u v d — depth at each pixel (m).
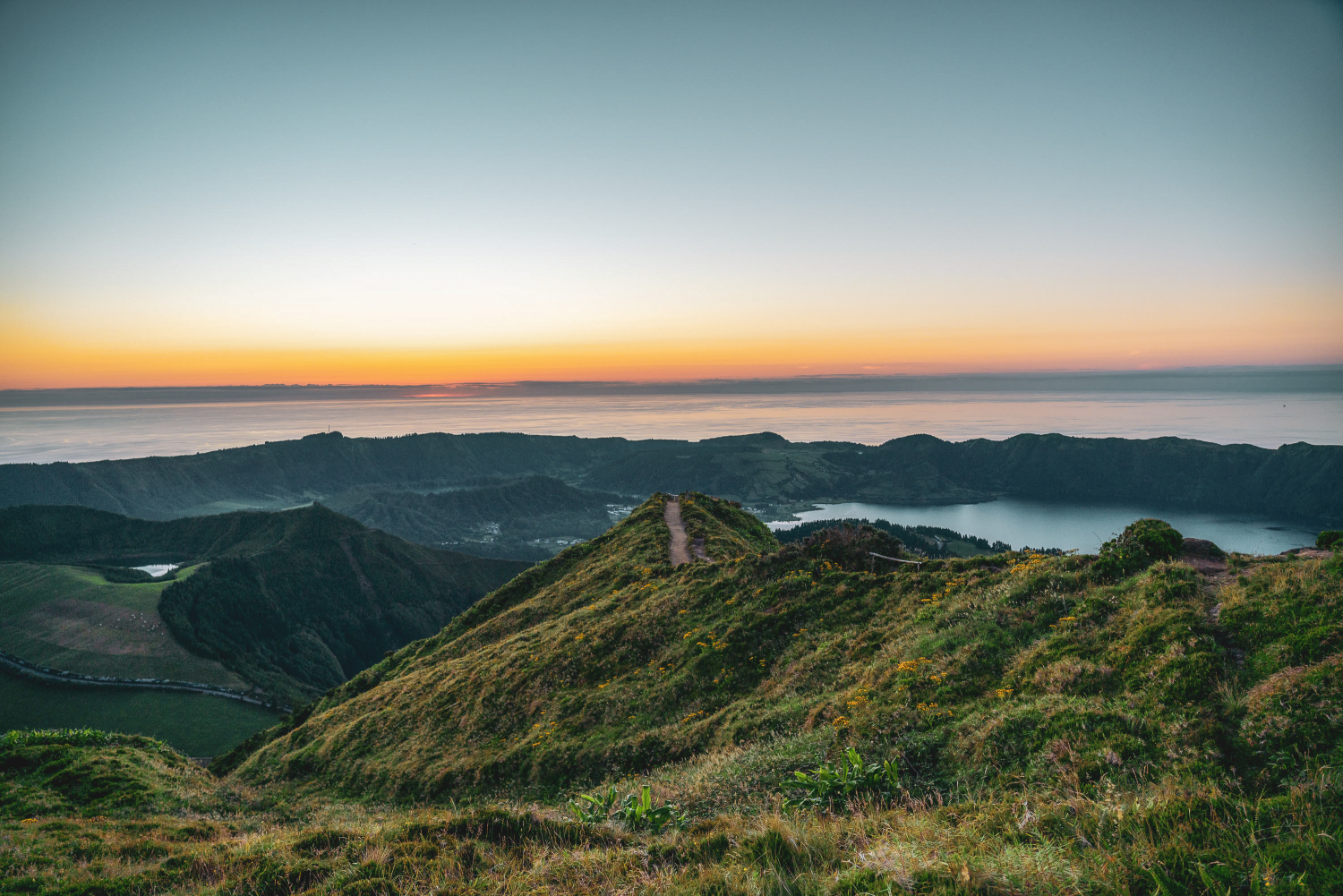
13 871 12.09
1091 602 14.93
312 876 9.13
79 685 126.44
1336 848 5.17
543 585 54.19
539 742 23.09
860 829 8.10
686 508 61.41
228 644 165.25
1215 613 12.26
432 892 7.89
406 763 26.94
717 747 17.25
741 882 6.69
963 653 14.92
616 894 7.20
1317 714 8.20
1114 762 9.11
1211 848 5.59
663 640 26.88
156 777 23.80
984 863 6.05
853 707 14.80
